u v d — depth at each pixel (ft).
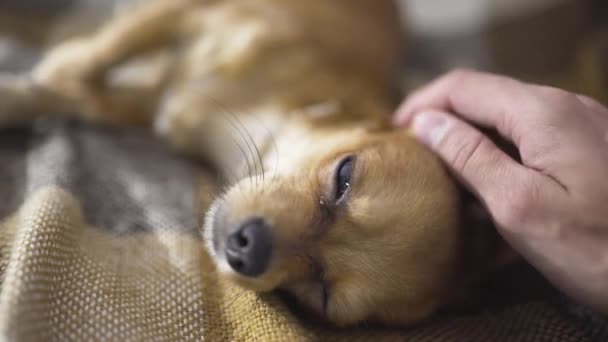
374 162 1.02
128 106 1.30
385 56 1.57
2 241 0.90
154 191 1.08
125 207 1.03
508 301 1.00
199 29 1.32
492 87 0.99
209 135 1.27
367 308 0.98
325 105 1.23
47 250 0.83
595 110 0.91
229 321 0.87
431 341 0.89
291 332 0.85
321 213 1.00
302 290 1.00
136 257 0.92
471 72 1.05
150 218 1.01
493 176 0.92
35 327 0.75
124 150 1.19
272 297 0.94
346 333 0.95
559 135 0.89
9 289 0.77
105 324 0.80
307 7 1.44
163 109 1.31
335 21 1.46
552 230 0.87
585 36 1.67
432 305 1.01
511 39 1.80
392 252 0.98
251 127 1.24
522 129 0.92
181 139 1.28
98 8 1.61
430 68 1.92
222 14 1.33
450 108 1.06
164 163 1.19
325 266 0.98
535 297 0.98
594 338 0.88
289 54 1.29
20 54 1.39
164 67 1.32
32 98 1.20
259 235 0.95
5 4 1.54
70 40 1.49
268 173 1.08
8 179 1.05
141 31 1.29
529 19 1.78
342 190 1.01
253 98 1.26
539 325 0.89
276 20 1.35
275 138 1.22
